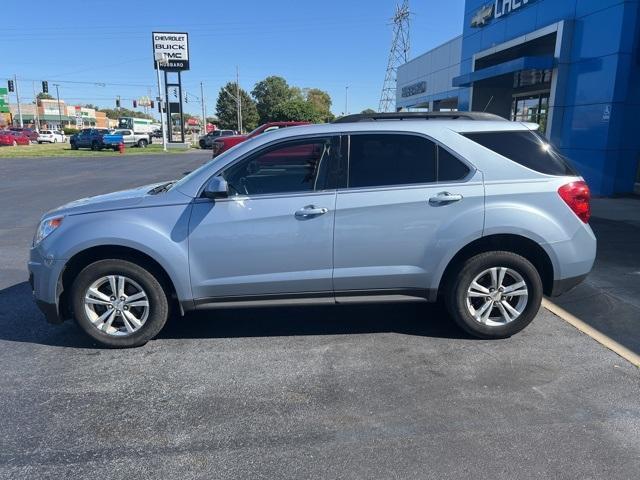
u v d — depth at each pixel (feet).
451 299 14.65
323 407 11.38
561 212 14.24
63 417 11.05
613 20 38.58
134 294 14.34
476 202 14.01
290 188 14.15
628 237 27.32
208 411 11.27
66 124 385.29
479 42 61.67
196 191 14.03
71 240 13.70
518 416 10.92
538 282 14.40
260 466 9.42
